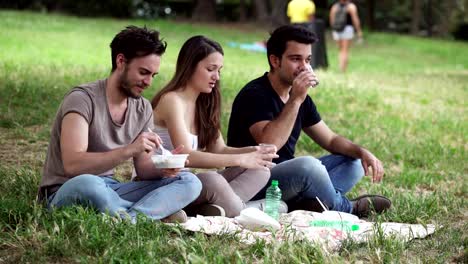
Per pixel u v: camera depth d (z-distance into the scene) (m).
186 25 34.66
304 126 6.75
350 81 16.94
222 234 5.27
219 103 6.14
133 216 5.31
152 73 5.33
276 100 6.36
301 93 6.06
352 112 12.70
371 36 35.91
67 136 5.24
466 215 6.75
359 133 10.86
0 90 11.56
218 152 6.23
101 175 5.63
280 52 6.24
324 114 12.34
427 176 8.52
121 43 5.27
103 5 39.75
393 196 7.20
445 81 19.11
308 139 9.87
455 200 7.23
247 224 5.57
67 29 26.11
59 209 5.25
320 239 5.29
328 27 42.31
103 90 5.42
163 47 5.34
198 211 5.89
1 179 6.72
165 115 5.91
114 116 5.46
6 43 19.53
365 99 14.12
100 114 5.38
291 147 6.54
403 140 10.52
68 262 4.74
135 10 41.06
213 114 6.12
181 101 5.94
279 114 6.13
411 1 48.81
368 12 43.88
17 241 4.95
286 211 6.20
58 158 5.42
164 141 5.94
